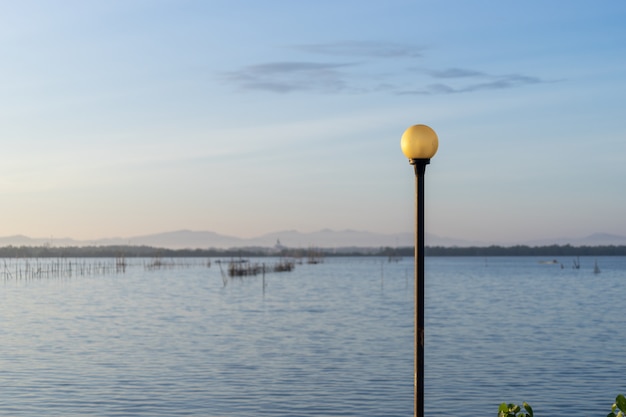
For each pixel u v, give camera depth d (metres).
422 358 13.22
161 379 37.47
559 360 43.44
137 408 31.17
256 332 59.00
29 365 41.84
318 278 172.25
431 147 13.13
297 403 32.12
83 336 56.50
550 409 31.03
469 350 47.88
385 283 148.00
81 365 41.84
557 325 63.91
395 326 63.47
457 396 33.50
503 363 42.31
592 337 54.97
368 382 36.62
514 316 72.69
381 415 30.05
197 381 36.94
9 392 34.22
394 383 36.34
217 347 49.66
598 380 37.09
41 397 33.19
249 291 120.12
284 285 139.75
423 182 13.27
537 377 37.88
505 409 12.91
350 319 70.44
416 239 13.27
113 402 32.22
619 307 84.31
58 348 49.25
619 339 53.66
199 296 107.38
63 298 103.69
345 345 50.62
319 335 56.72
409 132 13.16
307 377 38.00
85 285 141.38
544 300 96.50
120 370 40.12
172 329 61.50
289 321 68.56
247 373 39.19
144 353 46.78
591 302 92.50
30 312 79.75
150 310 82.12
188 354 46.31
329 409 31.03
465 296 105.19
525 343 51.41
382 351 47.50
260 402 32.25
